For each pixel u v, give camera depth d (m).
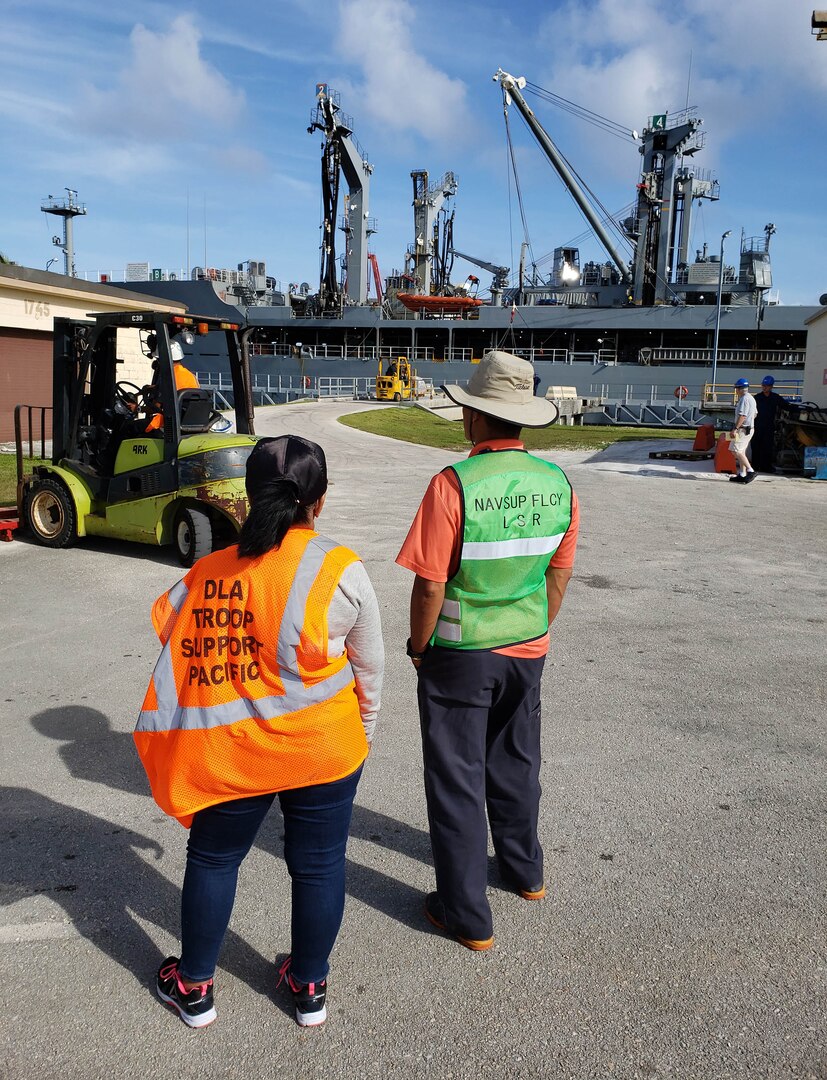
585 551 8.77
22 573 7.43
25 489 8.61
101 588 6.95
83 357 8.09
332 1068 2.10
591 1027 2.24
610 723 4.35
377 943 2.59
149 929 2.65
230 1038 2.19
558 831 3.28
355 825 3.32
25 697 4.58
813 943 2.60
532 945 2.59
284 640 2.00
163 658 2.12
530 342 52.75
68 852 3.07
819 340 19.23
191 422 7.91
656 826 3.32
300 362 51.28
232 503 7.31
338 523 10.01
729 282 48.81
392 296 56.78
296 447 2.11
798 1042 2.19
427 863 3.06
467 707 2.51
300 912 2.16
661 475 15.52
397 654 5.45
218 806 2.09
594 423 43.00
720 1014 2.29
